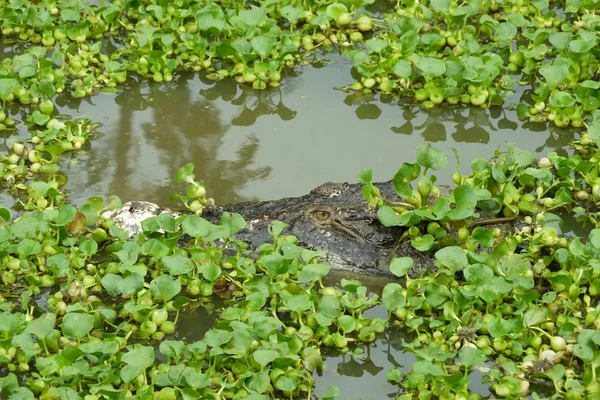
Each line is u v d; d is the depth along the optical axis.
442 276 8.82
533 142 11.62
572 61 12.20
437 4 13.15
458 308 8.62
